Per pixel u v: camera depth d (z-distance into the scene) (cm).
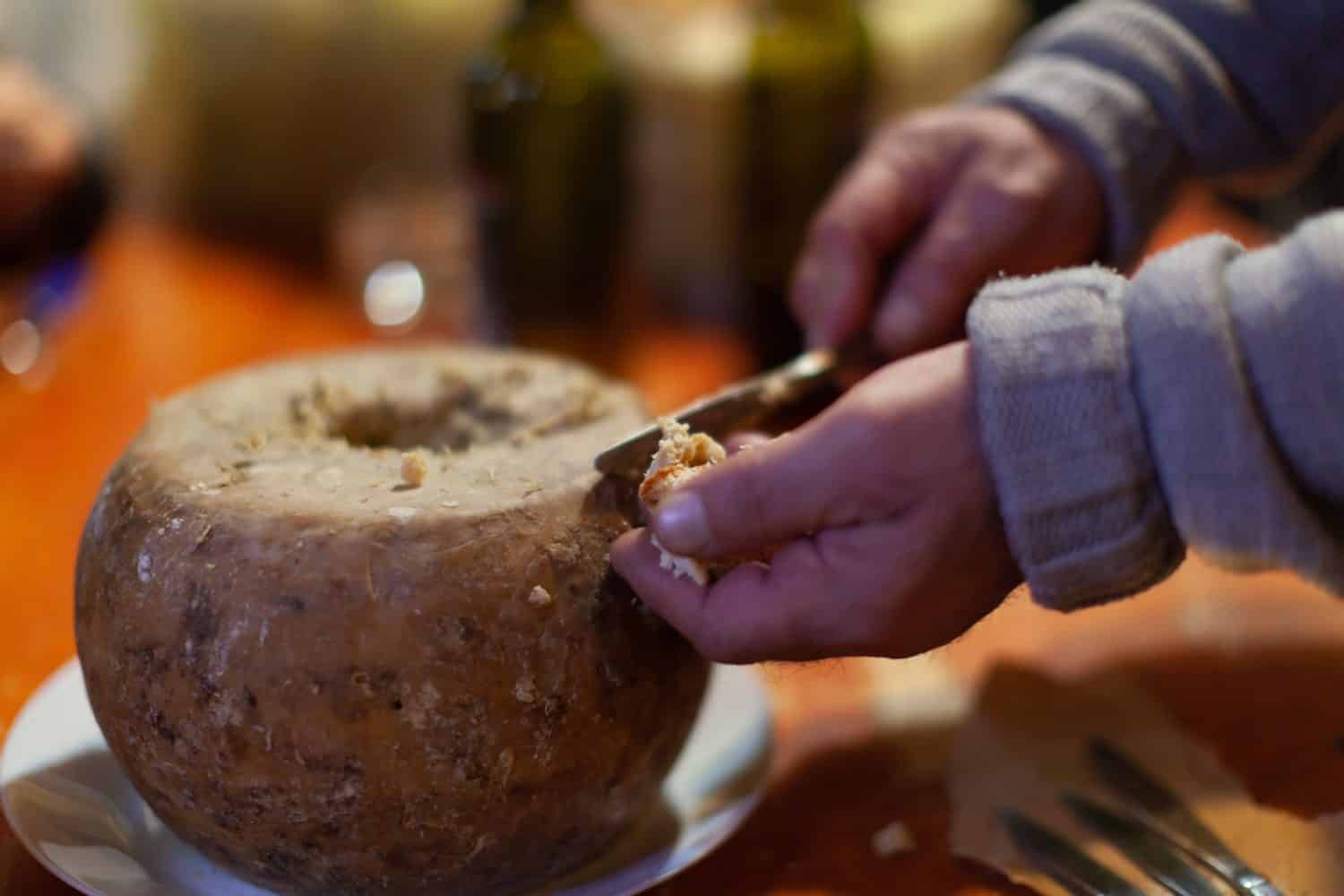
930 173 79
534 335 99
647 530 58
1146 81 78
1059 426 53
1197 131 79
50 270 116
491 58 96
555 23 95
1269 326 52
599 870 61
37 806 62
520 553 56
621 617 58
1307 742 68
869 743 69
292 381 67
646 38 110
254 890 60
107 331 114
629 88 99
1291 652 75
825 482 54
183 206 141
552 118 95
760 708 69
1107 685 73
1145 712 71
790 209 98
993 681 73
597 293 100
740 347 107
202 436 61
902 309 76
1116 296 55
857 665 74
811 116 97
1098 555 54
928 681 73
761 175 98
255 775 55
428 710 54
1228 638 76
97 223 118
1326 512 54
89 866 60
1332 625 76
